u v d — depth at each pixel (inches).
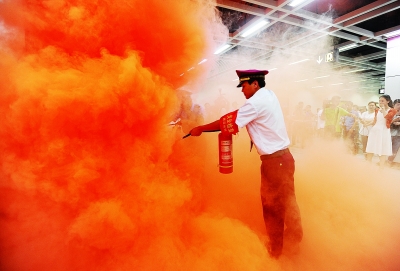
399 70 354.6
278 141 77.5
